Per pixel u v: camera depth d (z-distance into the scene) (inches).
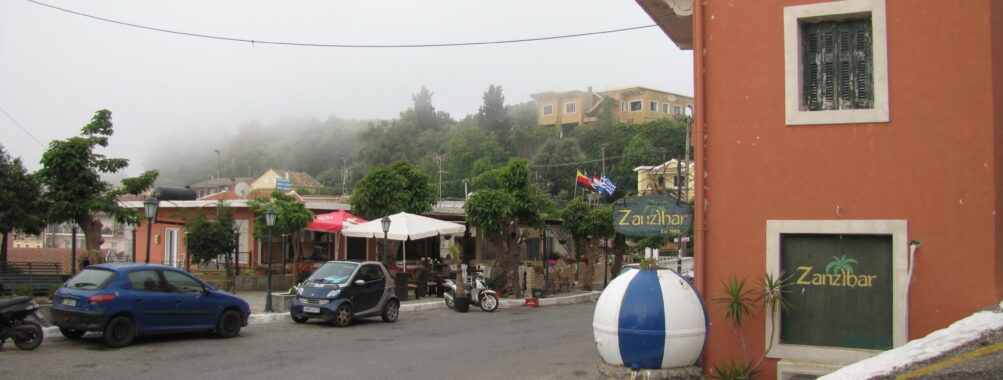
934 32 314.5
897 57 319.0
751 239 337.7
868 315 321.7
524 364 490.0
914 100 315.6
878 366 269.0
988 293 300.7
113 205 821.9
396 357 509.7
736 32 346.0
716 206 344.8
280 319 716.7
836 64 334.0
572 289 1264.8
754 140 339.6
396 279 930.1
